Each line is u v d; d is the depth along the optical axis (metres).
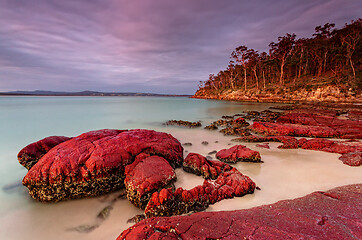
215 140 13.63
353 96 41.91
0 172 8.73
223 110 37.16
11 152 11.62
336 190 5.54
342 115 24.39
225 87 100.44
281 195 6.13
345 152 9.59
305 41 63.81
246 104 52.47
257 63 74.56
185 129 18.06
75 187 6.28
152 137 8.98
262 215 4.25
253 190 6.18
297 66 69.38
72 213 5.73
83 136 8.15
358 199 4.84
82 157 6.63
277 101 55.81
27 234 5.03
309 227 3.68
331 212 4.26
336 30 57.16
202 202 5.39
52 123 20.83
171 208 5.08
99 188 6.53
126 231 3.96
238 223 3.90
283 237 3.38
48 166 6.24
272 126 14.88
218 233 3.60
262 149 11.04
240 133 14.71
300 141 11.34
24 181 6.08
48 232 5.07
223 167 7.59
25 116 25.36
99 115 28.06
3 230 5.13
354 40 51.09
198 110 37.06
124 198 6.34
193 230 3.72
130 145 7.61
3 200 6.39
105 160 6.61
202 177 7.42
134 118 25.56
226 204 5.57
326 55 60.72
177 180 7.28
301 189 6.50
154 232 3.76
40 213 5.77
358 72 50.16
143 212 5.64
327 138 13.14
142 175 6.07
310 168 8.20
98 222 5.34
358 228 3.60
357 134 12.81
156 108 41.19
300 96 51.41
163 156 8.02
